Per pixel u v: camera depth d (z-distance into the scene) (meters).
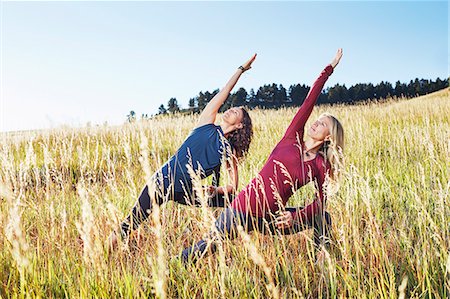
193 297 2.80
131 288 2.78
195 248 3.27
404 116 13.47
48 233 3.46
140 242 3.68
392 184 5.48
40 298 2.57
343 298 2.71
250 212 3.29
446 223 3.73
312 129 3.50
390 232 3.70
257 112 15.01
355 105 18.28
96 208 3.64
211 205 3.84
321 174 3.48
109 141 8.38
